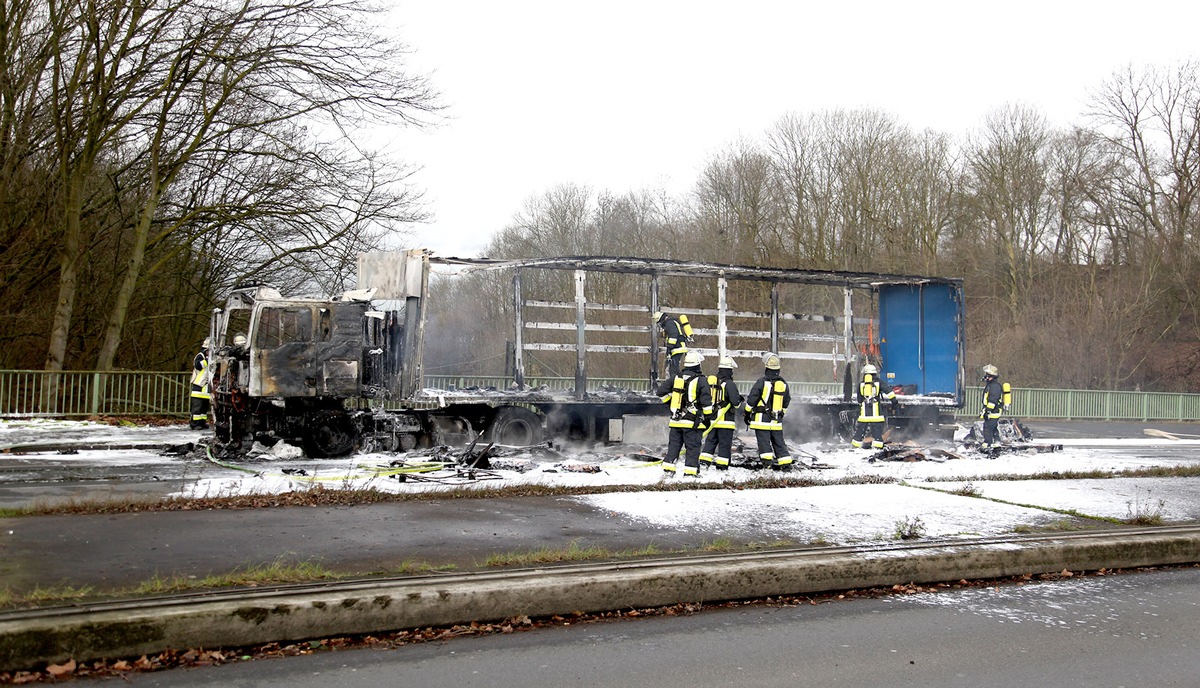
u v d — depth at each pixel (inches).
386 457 604.4
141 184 1077.1
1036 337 1765.5
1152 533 367.2
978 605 291.7
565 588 265.1
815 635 256.2
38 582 256.4
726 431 582.9
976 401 1293.1
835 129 1761.8
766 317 808.9
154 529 336.5
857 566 304.3
